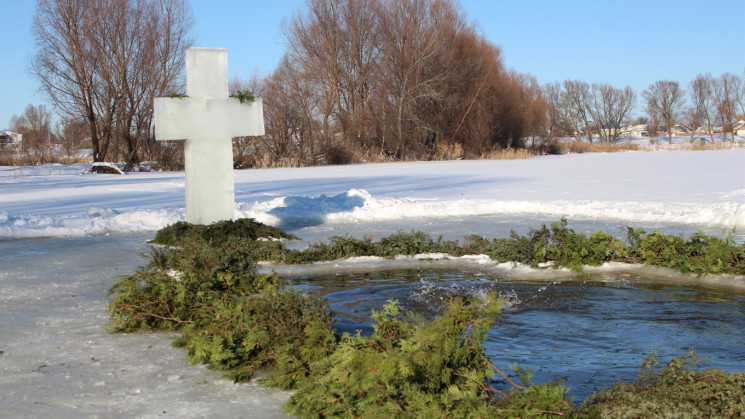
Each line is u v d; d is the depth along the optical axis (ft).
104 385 16.60
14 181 103.30
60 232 44.78
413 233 37.11
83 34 140.87
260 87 171.22
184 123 39.17
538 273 31.30
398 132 175.01
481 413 12.62
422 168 126.82
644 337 20.61
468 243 37.04
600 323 22.26
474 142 180.86
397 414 12.76
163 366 18.06
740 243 36.63
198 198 40.34
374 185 85.05
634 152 214.69
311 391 14.35
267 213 50.62
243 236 38.86
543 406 12.68
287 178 103.55
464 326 15.08
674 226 44.83
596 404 13.11
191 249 26.17
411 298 26.27
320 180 97.40
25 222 46.44
